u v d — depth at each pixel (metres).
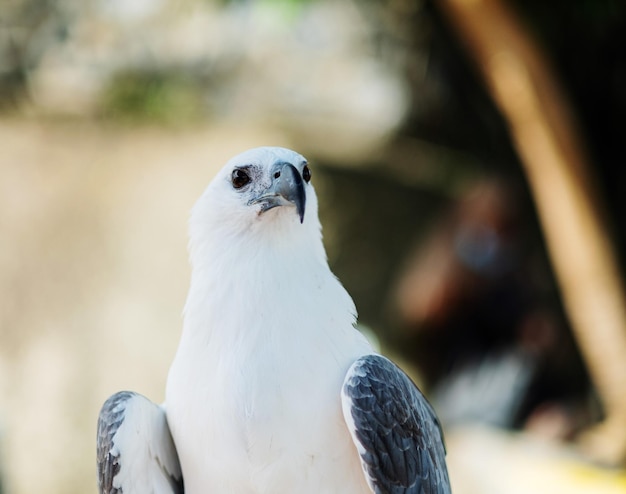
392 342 12.00
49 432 11.53
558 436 9.65
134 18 14.81
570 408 10.05
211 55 15.21
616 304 10.26
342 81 15.39
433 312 10.74
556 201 10.46
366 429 4.20
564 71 11.81
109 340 12.20
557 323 10.91
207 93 15.26
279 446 4.19
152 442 4.45
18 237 13.01
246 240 4.52
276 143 14.56
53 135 14.29
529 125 10.50
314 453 4.24
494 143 13.18
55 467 11.31
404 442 4.36
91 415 11.71
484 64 10.54
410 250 13.40
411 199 13.91
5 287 12.67
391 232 13.68
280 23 13.44
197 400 4.29
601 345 10.22
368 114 15.35
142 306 12.34
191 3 14.54
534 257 11.84
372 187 14.07
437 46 13.29
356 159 14.53
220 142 14.46
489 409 9.96
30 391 11.89
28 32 14.56
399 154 14.53
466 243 10.73
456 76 13.41
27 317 12.45
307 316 4.36
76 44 14.74
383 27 13.70
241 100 15.36
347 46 14.78
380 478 4.20
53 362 12.08
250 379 4.19
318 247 4.69
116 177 13.72
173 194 13.55
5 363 12.20
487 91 11.96
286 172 4.51
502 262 10.68
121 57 14.97
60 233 13.05
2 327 12.45
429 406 5.17
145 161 13.96
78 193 13.58
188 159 14.07
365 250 13.54
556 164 10.43
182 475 4.57
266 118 15.24
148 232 13.03
